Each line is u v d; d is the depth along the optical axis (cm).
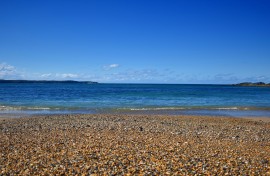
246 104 4522
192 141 1514
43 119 2494
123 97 5953
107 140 1449
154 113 3238
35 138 1523
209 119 2662
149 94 7294
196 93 8212
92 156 1104
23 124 2139
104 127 1995
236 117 2939
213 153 1209
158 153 1167
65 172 917
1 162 1031
